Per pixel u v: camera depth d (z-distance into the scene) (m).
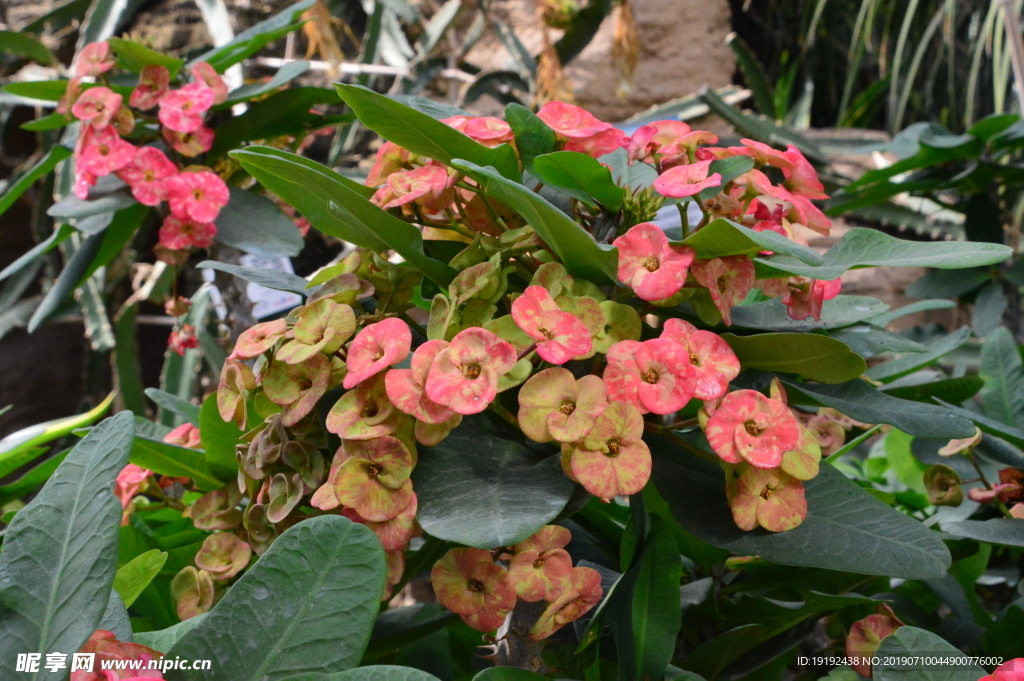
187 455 0.71
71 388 2.64
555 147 0.57
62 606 0.45
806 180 0.58
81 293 1.77
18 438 0.86
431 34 1.77
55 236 1.05
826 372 0.54
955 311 1.67
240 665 0.45
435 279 0.56
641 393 0.50
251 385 0.56
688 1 2.28
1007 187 1.45
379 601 0.46
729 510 0.54
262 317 1.11
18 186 1.09
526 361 0.51
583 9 1.74
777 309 0.61
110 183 0.98
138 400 1.76
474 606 0.52
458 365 0.50
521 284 0.58
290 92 1.04
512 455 0.53
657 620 0.55
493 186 0.51
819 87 2.83
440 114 0.61
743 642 0.60
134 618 0.67
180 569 0.69
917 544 0.52
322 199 0.56
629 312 0.53
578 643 0.62
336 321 0.53
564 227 0.50
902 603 0.76
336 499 0.51
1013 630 0.68
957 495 0.73
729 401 0.52
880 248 0.52
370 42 1.83
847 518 0.54
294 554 0.47
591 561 0.67
